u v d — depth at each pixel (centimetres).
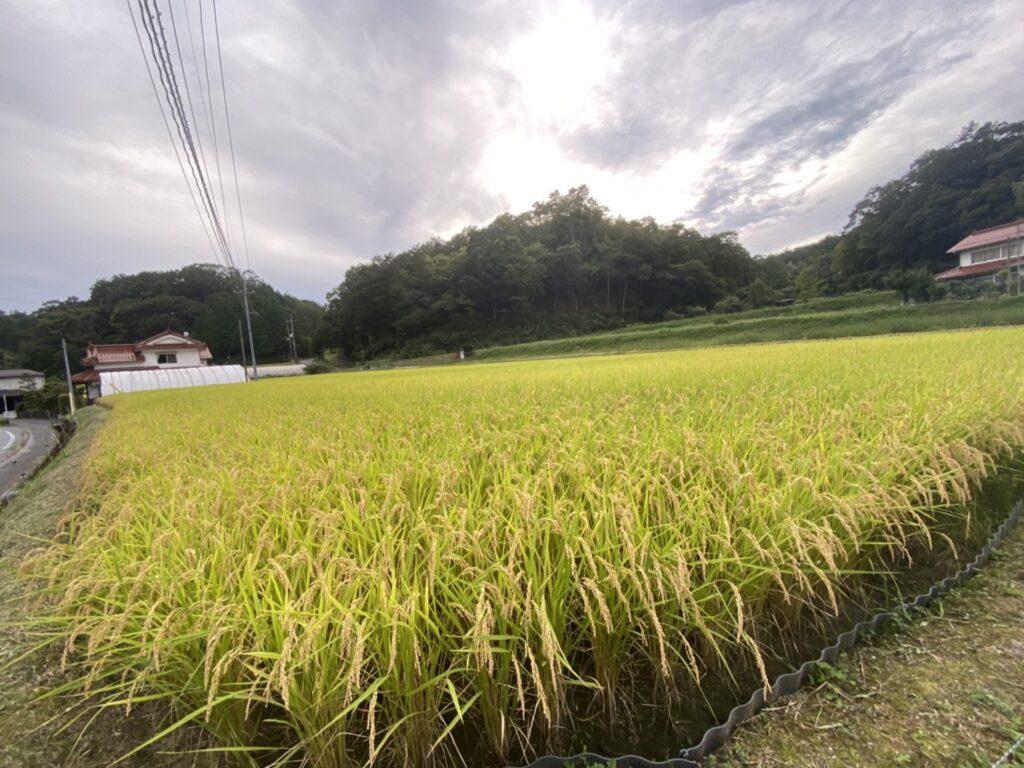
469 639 155
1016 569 265
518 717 165
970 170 5562
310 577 171
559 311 7050
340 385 1431
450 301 6350
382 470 299
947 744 159
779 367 812
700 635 192
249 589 164
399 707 148
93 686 196
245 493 267
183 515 234
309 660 139
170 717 174
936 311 2752
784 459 262
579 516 193
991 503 334
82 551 211
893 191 6228
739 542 200
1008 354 725
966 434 330
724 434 320
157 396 1773
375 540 200
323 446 383
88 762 159
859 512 216
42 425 3503
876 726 168
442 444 369
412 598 145
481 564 175
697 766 154
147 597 180
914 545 288
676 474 248
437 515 209
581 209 7594
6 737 168
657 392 601
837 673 190
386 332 6712
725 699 186
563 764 154
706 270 7419
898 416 348
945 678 188
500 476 276
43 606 235
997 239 4194
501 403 591
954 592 246
